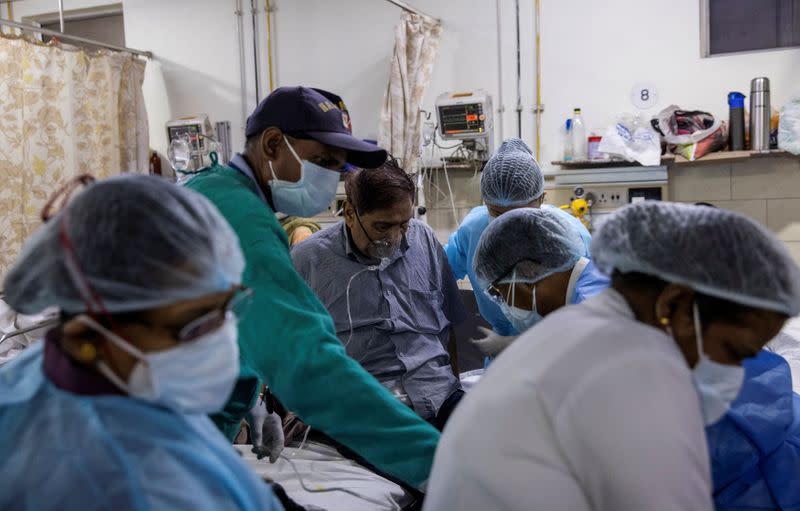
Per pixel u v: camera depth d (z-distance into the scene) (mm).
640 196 3705
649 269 850
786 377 1352
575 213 3717
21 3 5188
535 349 892
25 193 3852
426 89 4277
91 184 730
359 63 4430
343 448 1746
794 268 835
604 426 786
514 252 1522
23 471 668
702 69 3758
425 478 1174
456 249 2607
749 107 3613
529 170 2334
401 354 1946
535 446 830
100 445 660
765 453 1312
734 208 3723
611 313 879
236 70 4711
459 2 4160
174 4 4812
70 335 691
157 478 659
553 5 3982
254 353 1209
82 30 5352
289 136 1387
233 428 1408
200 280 700
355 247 1972
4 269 3756
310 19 4508
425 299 2055
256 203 1285
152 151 4723
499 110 4137
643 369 791
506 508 837
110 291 672
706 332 856
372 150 1396
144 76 4621
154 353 713
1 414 722
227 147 4746
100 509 633
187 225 704
